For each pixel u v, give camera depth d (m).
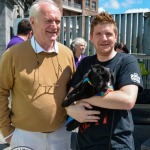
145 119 4.71
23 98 2.57
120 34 7.68
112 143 2.11
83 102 2.18
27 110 2.55
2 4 8.46
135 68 2.17
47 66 2.59
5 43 8.55
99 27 2.20
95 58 2.36
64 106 2.36
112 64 2.22
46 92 2.54
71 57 2.79
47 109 2.53
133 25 7.57
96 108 2.16
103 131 2.15
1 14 8.50
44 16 2.48
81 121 2.20
